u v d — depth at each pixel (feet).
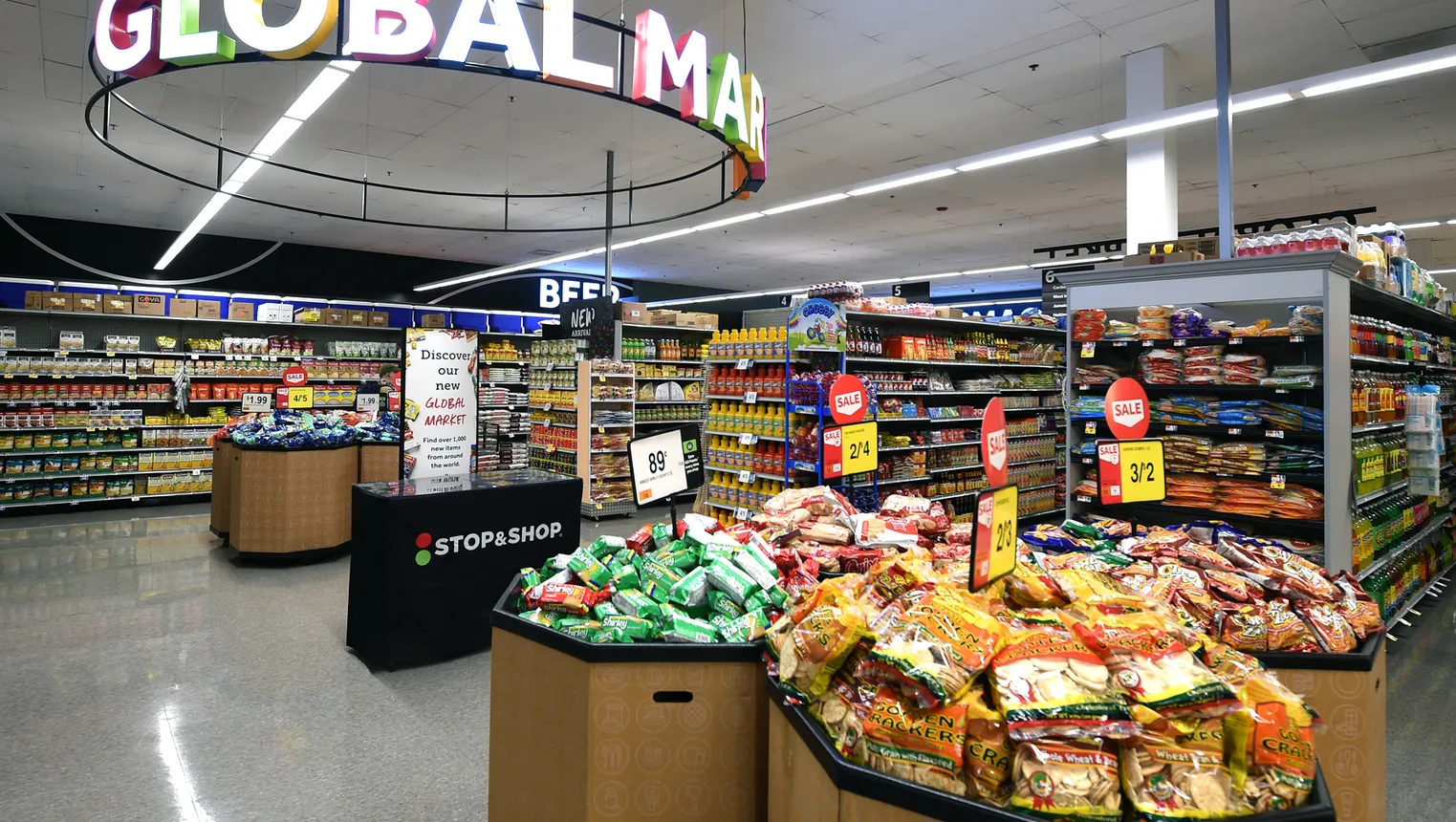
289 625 15.24
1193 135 26.55
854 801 4.22
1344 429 13.46
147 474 30.89
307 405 26.73
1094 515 15.08
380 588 12.94
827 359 19.69
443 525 13.37
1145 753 4.00
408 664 13.07
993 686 4.25
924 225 42.75
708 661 5.79
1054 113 25.58
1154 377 14.60
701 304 72.28
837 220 41.57
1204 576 6.74
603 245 46.75
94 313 30.45
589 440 27.25
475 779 9.36
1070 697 4.06
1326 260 12.59
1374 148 28.25
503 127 27.07
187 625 15.17
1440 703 12.22
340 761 9.78
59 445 29.25
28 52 20.39
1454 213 37.91
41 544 22.85
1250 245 14.15
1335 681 5.91
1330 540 12.77
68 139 27.48
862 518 8.05
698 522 7.57
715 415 20.94
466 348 19.72
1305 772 3.98
